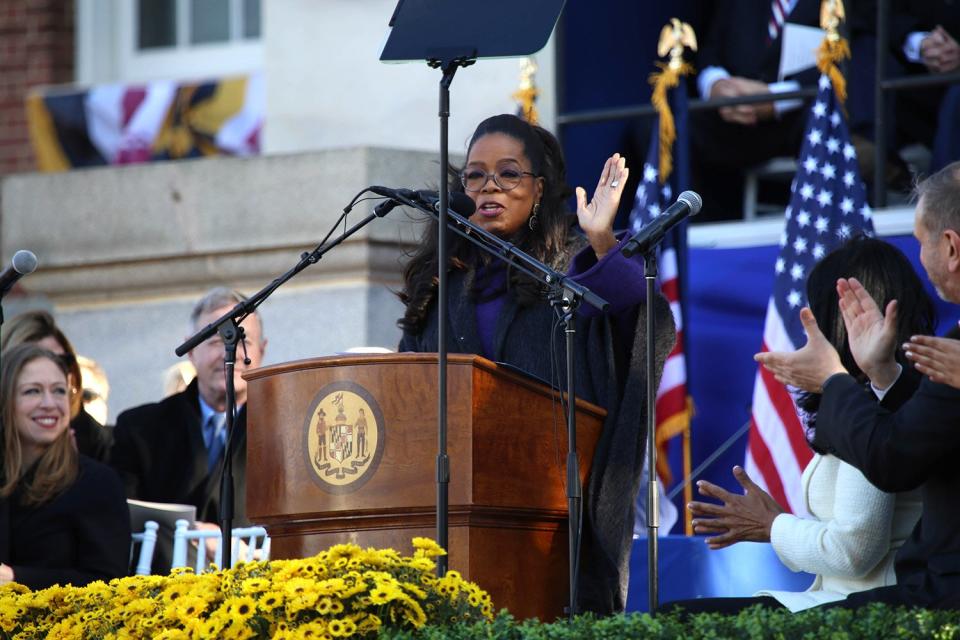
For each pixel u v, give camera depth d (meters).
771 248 28.06
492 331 17.33
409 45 15.71
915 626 12.87
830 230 25.89
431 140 31.42
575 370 16.88
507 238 17.61
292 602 14.27
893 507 15.30
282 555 15.91
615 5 30.84
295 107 32.53
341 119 32.16
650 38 31.06
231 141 36.19
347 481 15.19
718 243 28.81
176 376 25.83
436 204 15.93
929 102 28.80
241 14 40.66
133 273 30.75
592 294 14.88
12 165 40.53
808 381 14.57
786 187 30.77
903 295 15.53
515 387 15.60
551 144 18.02
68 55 40.94
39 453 20.41
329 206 29.16
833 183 26.06
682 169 27.56
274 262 29.62
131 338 30.64
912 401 13.66
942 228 14.27
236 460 23.48
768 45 29.81
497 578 15.50
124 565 20.53
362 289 28.80
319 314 29.03
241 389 23.80
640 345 16.70
